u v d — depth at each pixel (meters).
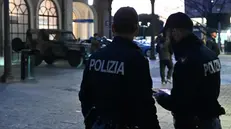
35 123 6.89
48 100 9.36
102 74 2.62
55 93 10.52
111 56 2.62
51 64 20.91
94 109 2.68
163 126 6.70
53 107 8.45
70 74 15.86
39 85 12.11
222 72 17.34
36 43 19.67
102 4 32.19
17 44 15.79
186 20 2.95
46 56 20.23
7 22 12.90
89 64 2.74
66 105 8.72
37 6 24.44
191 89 2.83
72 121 7.07
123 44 2.63
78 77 14.72
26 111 7.95
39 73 16.11
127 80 2.54
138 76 2.53
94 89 2.68
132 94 2.54
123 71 2.54
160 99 3.03
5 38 12.88
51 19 25.81
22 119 7.19
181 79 2.85
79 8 32.56
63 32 20.77
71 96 10.06
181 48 2.95
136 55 2.57
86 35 32.78
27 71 13.45
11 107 8.34
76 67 19.39
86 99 2.79
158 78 14.59
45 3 25.27
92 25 31.98
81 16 32.91
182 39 2.97
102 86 2.61
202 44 3.02
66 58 19.72
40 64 20.95
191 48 2.92
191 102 2.86
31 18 24.02
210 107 2.92
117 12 2.71
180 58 2.91
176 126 3.04
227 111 7.98
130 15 2.65
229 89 11.47
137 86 2.53
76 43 19.88
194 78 2.83
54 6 26.05
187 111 2.90
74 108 8.36
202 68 2.85
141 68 2.54
